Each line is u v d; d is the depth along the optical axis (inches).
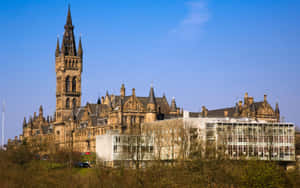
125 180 7450.8
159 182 7308.1
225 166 7426.2
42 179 7755.9
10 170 7864.2
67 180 7696.9
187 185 7209.6
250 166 6722.4
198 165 7564.0
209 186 7155.5
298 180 6786.4
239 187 6825.8
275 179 6491.1
